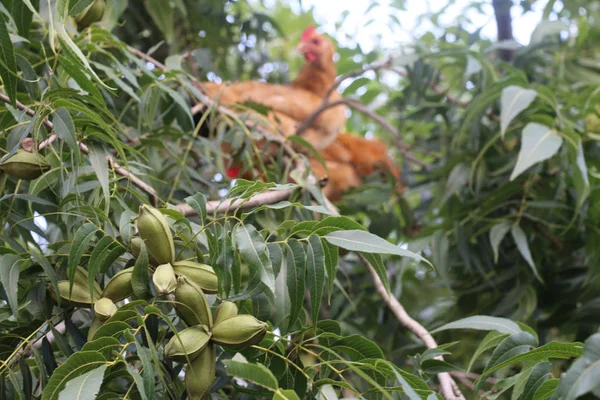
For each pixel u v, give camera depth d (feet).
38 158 3.67
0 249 3.58
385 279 3.56
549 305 6.89
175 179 5.34
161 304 3.84
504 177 6.98
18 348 3.50
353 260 7.72
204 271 3.30
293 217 5.77
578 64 8.03
